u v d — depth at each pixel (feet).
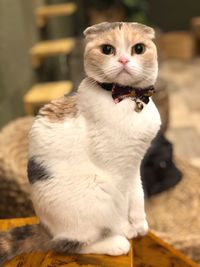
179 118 4.96
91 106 1.28
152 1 8.26
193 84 6.26
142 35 1.25
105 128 1.26
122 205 1.39
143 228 1.47
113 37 1.23
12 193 2.26
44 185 1.32
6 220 1.57
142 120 1.26
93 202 1.31
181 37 7.73
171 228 2.50
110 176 1.32
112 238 1.37
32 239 1.39
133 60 1.23
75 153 1.30
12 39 3.92
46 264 1.33
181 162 3.07
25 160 2.55
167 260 1.58
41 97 3.95
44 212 1.35
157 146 2.73
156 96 3.33
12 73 3.84
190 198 2.74
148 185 2.69
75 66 3.85
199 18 7.99
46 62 5.35
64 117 1.32
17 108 3.96
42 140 1.32
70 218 1.32
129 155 1.29
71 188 1.31
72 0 7.76
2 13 3.64
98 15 7.61
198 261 2.03
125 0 7.34
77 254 1.35
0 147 2.50
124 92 1.26
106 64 1.24
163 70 7.06
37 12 5.17
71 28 7.64
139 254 1.58
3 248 1.38
